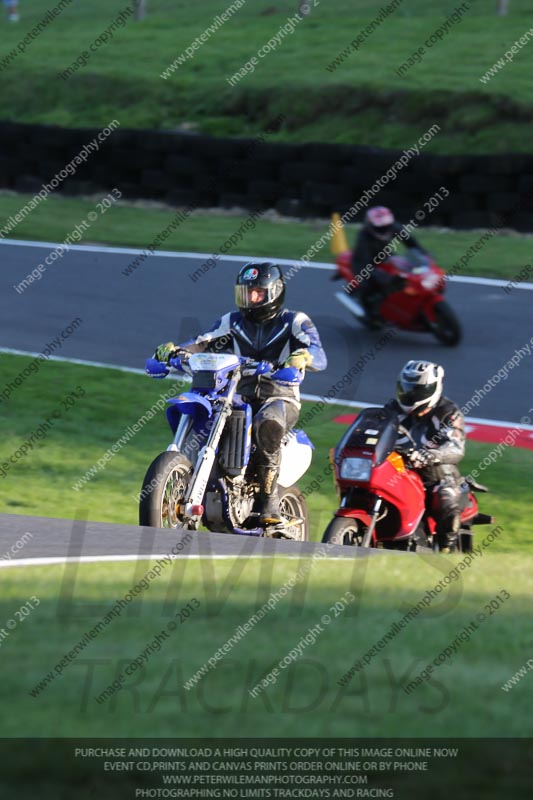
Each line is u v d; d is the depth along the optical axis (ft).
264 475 77.46
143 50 318.86
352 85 258.78
